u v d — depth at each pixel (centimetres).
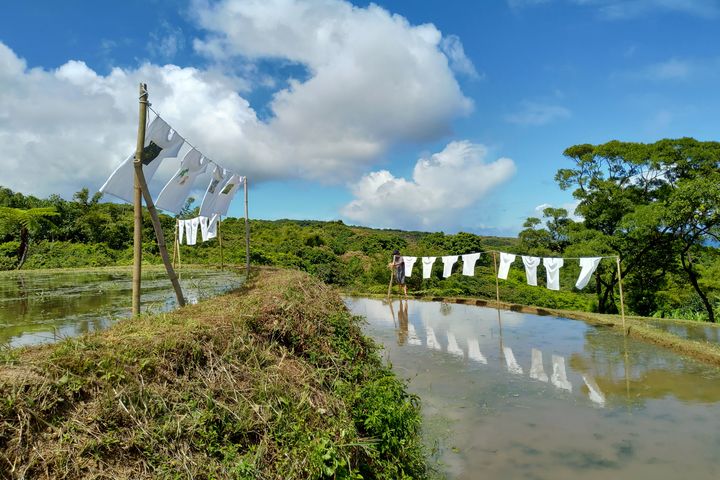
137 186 519
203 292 1057
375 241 3681
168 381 322
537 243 2298
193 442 282
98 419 266
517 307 1301
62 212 2597
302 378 405
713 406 538
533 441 450
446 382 628
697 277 1722
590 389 600
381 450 363
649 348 817
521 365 710
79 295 1103
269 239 3066
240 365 373
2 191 2605
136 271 521
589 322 1090
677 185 1484
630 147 1573
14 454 233
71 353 310
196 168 632
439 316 1191
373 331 986
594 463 407
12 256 2231
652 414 516
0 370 280
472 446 440
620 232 1574
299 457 300
